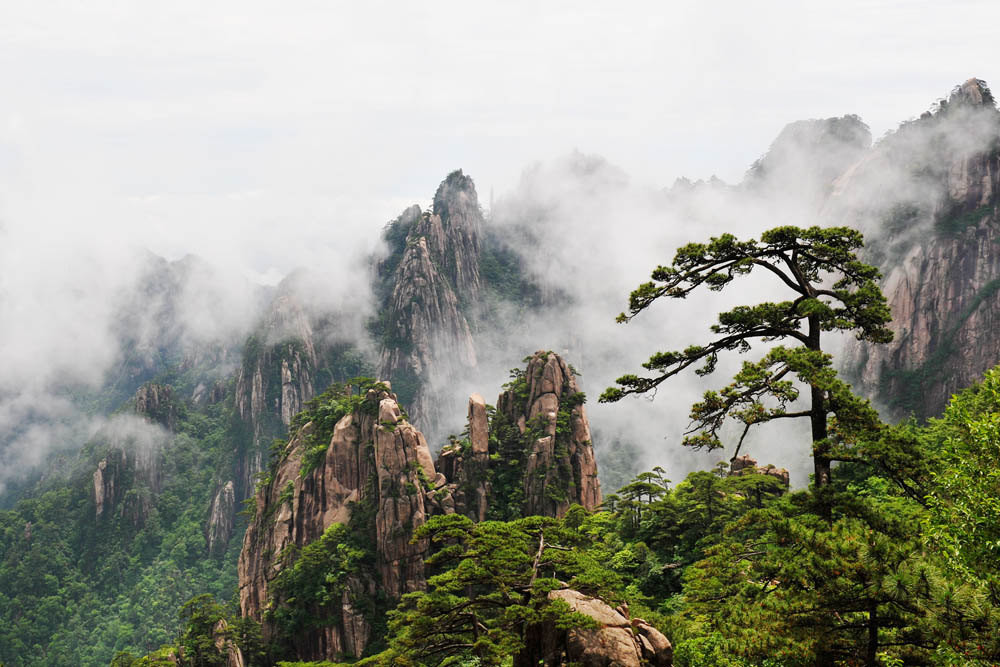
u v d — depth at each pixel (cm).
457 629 3906
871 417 2622
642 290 2888
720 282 2911
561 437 12975
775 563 2558
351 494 12606
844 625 2386
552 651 3042
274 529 13262
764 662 2775
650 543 7075
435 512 11925
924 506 2697
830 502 2634
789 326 2906
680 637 3475
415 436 12419
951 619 2136
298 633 11294
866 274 2823
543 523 4275
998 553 2238
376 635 11075
